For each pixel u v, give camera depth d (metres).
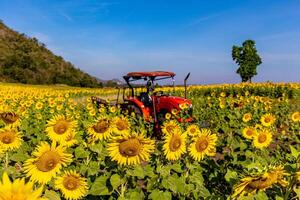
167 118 14.60
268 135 7.07
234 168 6.49
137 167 4.50
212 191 5.80
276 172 3.00
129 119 15.46
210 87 39.09
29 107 20.89
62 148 3.96
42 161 3.88
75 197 4.48
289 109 21.97
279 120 18.44
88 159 5.79
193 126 7.03
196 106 22.30
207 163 6.27
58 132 5.95
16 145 5.44
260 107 21.11
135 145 4.22
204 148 5.35
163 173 4.89
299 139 11.73
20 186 1.77
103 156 5.70
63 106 22.42
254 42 65.31
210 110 20.91
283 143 12.71
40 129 11.43
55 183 4.50
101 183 4.49
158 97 15.69
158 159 5.21
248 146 7.38
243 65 64.88
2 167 5.08
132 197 4.40
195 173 5.34
